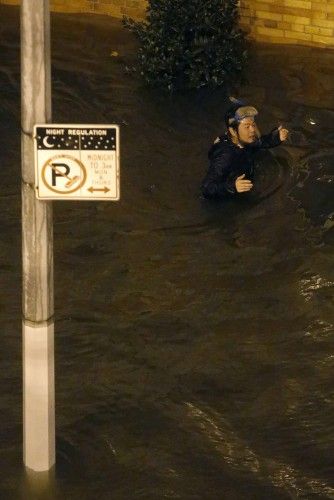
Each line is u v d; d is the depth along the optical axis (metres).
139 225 40.12
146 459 29.52
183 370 32.94
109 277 37.16
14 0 57.16
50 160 25.58
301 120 47.59
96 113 47.91
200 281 37.00
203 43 48.94
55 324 34.69
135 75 50.59
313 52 53.06
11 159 44.28
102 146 25.53
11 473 28.75
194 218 40.66
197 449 29.91
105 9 56.28
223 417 31.12
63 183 25.70
